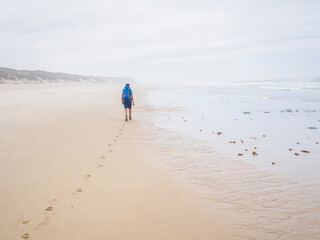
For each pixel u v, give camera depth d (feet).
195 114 49.88
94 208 12.79
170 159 21.68
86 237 10.34
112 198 13.98
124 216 12.11
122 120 42.29
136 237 10.44
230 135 31.55
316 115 45.85
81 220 11.62
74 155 21.50
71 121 37.96
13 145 23.44
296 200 14.26
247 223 11.80
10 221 11.32
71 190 14.76
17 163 18.80
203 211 12.84
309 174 18.38
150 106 64.64
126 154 22.75
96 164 19.57
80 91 126.72
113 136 29.81
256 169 19.42
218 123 39.93
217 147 25.94
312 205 13.69
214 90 140.26
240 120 42.45
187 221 11.84
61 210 12.46
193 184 16.35
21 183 15.37
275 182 16.88
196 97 91.61
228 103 68.54
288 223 11.87
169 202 13.73
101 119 41.91
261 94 96.73
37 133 28.78
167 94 113.50
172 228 11.20
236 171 18.94
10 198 13.46
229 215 12.51
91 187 15.30
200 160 21.53
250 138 29.94
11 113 42.42
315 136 30.53
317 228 11.46
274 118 43.80
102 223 11.43
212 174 18.25
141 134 31.68
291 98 77.20
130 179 16.88
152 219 11.91
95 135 29.76
